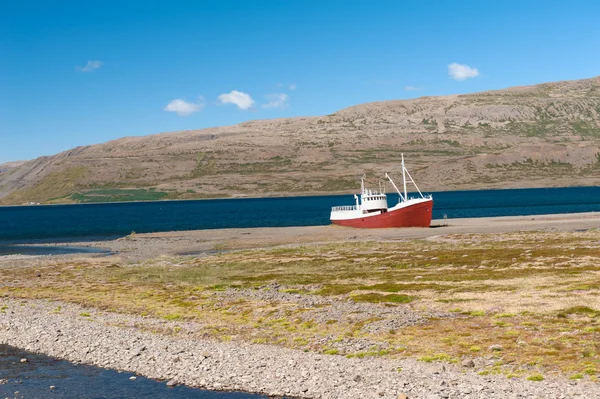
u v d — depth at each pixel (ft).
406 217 447.01
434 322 134.62
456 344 117.60
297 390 97.60
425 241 333.83
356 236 397.19
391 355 114.21
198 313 159.74
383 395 92.53
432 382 96.89
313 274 221.46
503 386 93.25
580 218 486.79
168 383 104.53
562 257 231.50
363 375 102.63
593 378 94.43
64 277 240.12
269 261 270.26
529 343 114.93
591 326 122.93
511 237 331.77
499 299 154.30
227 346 126.52
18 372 113.70
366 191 492.95
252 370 108.78
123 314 163.73
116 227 627.87
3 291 209.97
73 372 113.29
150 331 142.92
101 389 102.58
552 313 135.54
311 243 360.89
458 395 90.17
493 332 124.06
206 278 218.59
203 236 443.73
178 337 136.36
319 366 108.88
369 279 202.39
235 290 190.29
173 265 270.46
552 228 395.34
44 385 105.50
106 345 130.62
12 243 447.01
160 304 173.99
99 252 359.87
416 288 177.78
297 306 159.63
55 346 132.26
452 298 159.22
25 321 157.07
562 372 98.58
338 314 147.23
